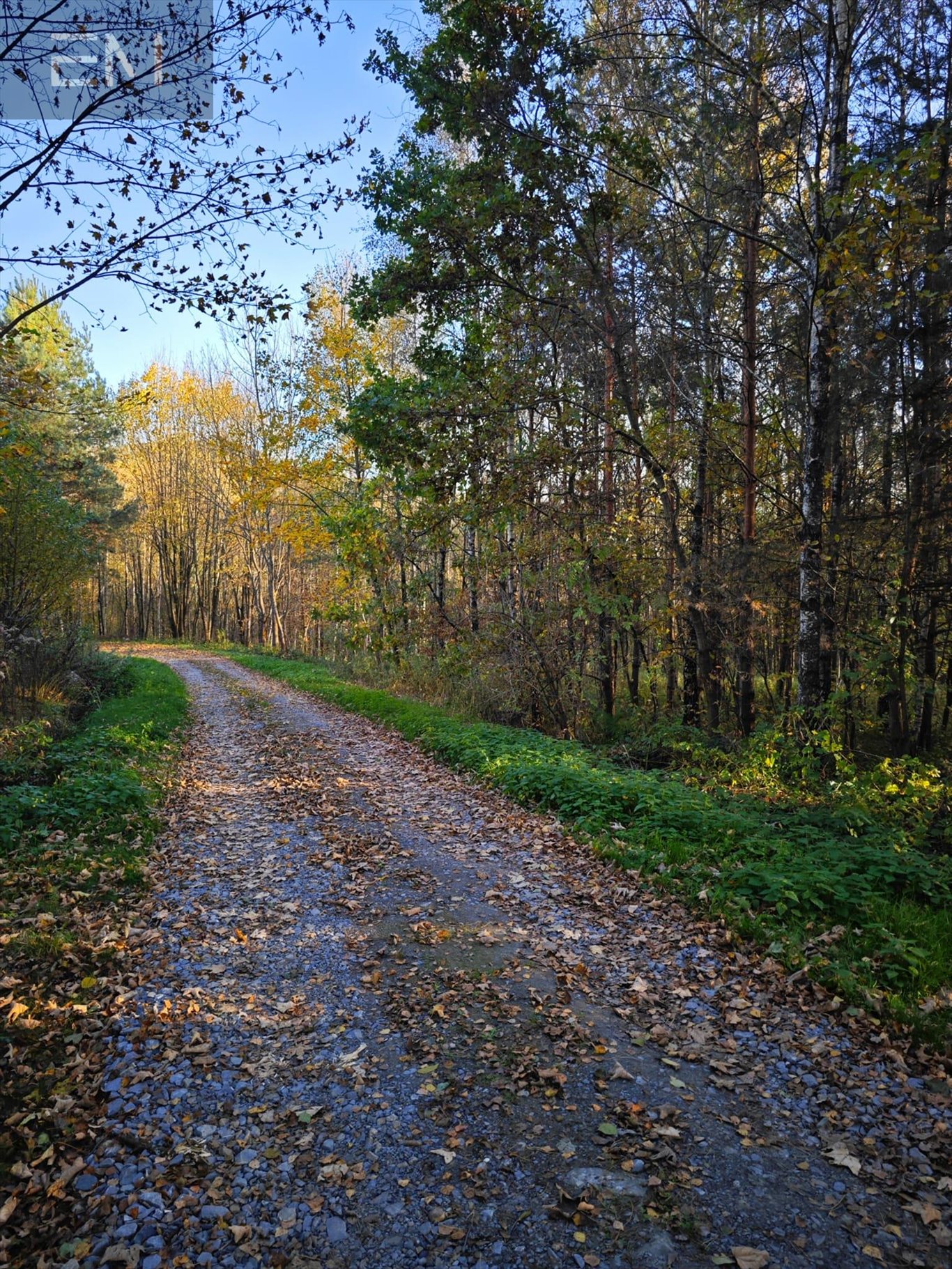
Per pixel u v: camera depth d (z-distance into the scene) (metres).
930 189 12.01
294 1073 4.16
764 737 10.56
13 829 7.62
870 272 8.80
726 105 12.66
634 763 12.79
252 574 42.62
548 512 13.87
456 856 7.85
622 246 14.58
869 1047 4.29
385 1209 3.20
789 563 12.59
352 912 6.42
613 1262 2.91
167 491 50.31
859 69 11.81
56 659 17.17
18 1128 3.62
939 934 5.39
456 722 15.20
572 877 7.14
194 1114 3.80
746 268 13.81
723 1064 4.21
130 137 6.10
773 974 5.11
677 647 15.33
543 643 14.63
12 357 7.83
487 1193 3.28
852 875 6.35
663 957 5.49
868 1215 3.12
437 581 20.05
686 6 11.85
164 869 7.34
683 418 14.61
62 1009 4.68
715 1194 3.25
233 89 6.14
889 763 8.68
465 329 14.81
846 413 13.78
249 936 5.94
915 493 13.37
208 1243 3.01
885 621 12.11
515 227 12.59
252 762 12.59
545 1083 4.05
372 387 13.52
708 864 6.91
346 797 10.17
